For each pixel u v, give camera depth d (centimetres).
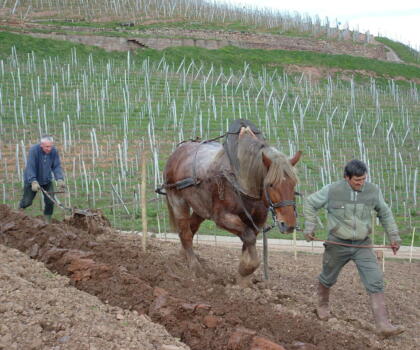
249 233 698
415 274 1002
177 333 537
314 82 3922
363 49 5094
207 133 2320
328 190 630
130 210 1530
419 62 5019
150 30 4534
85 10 4769
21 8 4566
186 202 823
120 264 729
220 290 690
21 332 473
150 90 3012
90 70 3222
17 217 861
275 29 5288
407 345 609
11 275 599
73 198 1603
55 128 2277
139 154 2066
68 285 639
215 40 4338
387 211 627
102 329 504
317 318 662
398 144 2550
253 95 3180
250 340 506
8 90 2716
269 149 657
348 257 636
